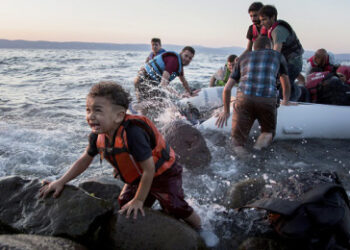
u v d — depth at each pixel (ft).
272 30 13.26
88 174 9.45
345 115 13.34
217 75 21.36
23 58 80.33
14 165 9.84
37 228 5.56
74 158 10.59
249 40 17.22
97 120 5.23
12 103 18.98
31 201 5.98
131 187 6.37
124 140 5.43
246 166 10.35
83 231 5.46
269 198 6.40
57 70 45.96
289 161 10.85
